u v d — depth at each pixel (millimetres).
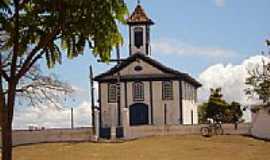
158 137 56531
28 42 20500
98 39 20547
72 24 20359
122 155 45250
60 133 56438
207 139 53438
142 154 45375
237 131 57094
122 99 71125
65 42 20844
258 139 53781
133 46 74312
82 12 20234
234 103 82750
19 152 49188
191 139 53719
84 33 20422
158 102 71125
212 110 84188
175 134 58094
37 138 56094
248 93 40438
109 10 20391
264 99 40062
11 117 20609
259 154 44469
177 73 70875
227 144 50094
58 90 32281
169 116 70875
